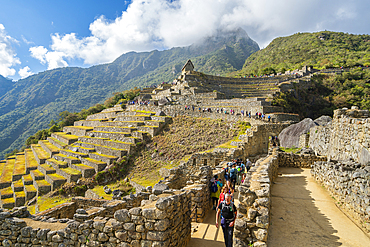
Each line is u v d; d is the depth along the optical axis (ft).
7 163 173.37
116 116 181.88
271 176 35.45
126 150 116.78
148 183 93.15
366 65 285.84
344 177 26.99
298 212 25.89
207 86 204.03
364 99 202.80
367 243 18.78
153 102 185.37
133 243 18.92
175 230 20.39
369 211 20.59
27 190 106.42
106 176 105.81
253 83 227.20
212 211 33.06
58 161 131.03
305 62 384.47
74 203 37.88
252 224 18.04
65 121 309.83
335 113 45.29
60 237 21.97
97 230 20.51
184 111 142.61
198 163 61.16
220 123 120.47
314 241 19.13
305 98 212.02
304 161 56.03
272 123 96.12
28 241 23.21
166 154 110.01
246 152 80.28
